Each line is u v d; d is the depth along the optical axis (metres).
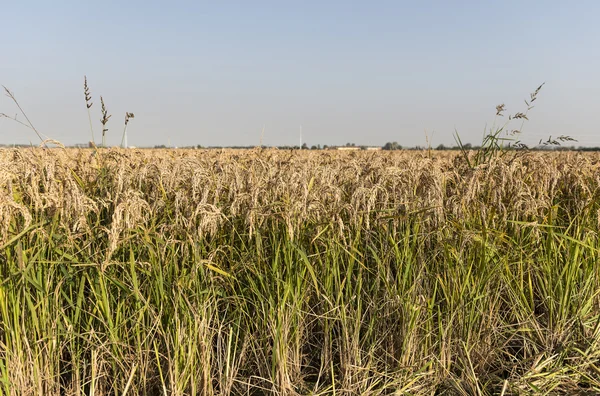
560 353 4.62
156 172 5.69
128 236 3.92
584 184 6.16
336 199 4.73
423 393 4.21
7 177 4.01
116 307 4.25
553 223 5.87
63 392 4.19
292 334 4.31
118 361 3.84
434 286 4.73
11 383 3.53
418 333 4.51
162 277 4.06
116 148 6.38
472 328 4.69
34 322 3.63
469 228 4.88
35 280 3.70
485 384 4.20
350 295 4.69
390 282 4.68
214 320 4.29
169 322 3.98
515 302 5.22
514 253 5.16
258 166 6.95
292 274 4.54
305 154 11.22
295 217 4.66
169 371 3.78
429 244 4.91
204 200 4.20
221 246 4.52
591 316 5.16
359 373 4.29
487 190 5.80
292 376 4.39
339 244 4.50
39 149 5.82
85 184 5.46
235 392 4.29
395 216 4.65
